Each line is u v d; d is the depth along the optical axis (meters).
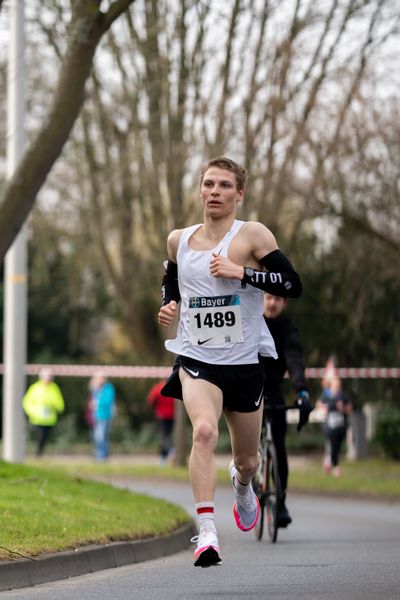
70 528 23.52
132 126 63.75
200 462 17.12
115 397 88.81
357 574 20.53
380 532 32.16
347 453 73.94
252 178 57.41
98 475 56.41
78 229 76.06
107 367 73.06
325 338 70.12
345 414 57.41
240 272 17.58
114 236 76.44
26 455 78.44
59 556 20.66
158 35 58.25
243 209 57.78
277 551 26.00
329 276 69.25
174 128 58.62
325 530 32.84
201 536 16.91
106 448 71.56
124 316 86.69
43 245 76.88
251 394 18.06
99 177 68.75
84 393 89.25
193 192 61.94
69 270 85.75
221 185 18.09
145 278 75.00
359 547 26.91
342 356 70.62
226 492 50.94
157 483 54.66
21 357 47.19
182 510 31.81
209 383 17.72
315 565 22.30
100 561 22.17
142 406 89.19
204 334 17.91
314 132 57.41
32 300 96.69
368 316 64.75
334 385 57.62
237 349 17.89
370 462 67.44
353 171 59.03
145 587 19.06
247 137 56.47
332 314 69.94
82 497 29.84
